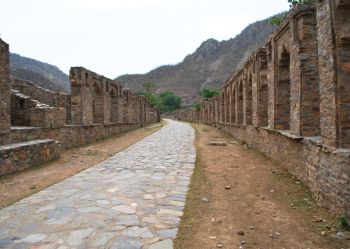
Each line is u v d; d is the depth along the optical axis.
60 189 7.61
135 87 160.88
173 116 105.81
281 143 10.27
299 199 6.83
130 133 28.31
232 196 7.15
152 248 4.43
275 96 11.33
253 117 15.50
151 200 6.70
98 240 4.65
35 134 12.95
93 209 6.06
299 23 8.55
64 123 15.83
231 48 175.50
